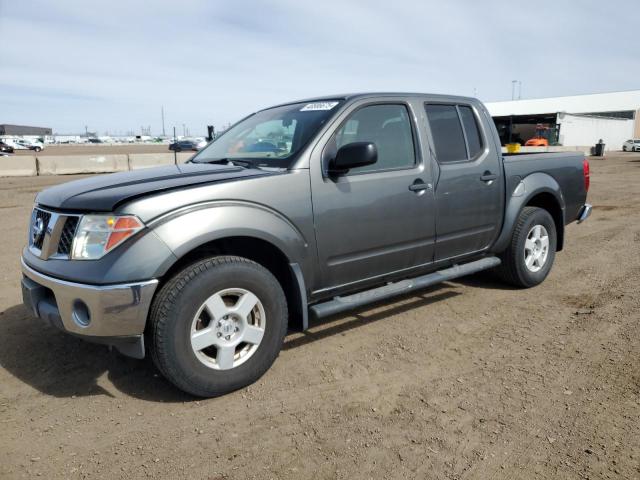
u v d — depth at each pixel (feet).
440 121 14.61
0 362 12.23
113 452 8.79
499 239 16.24
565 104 238.27
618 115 226.99
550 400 10.20
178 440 9.11
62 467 8.41
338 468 8.28
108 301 9.23
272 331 11.01
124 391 10.87
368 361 12.11
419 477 8.04
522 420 9.52
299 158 11.55
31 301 10.56
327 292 12.37
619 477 7.93
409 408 10.02
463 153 15.02
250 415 9.88
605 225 29.43
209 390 10.27
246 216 10.45
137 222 9.42
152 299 9.70
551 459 8.40
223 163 12.86
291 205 11.17
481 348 12.74
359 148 11.15
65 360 12.32
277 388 10.91
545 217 17.31
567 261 21.09
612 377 11.09
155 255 9.40
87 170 77.82
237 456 8.63
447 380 11.12
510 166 16.21
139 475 8.19
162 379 11.38
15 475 8.23
